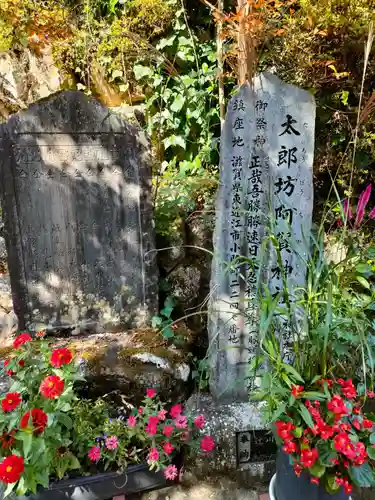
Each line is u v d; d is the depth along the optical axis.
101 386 1.84
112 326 2.16
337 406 1.27
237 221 1.79
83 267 2.09
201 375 1.95
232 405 1.91
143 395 1.85
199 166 2.91
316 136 2.53
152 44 2.97
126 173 2.02
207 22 2.92
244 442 1.83
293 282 1.84
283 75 2.34
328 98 2.42
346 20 2.18
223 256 1.82
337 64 2.34
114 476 1.67
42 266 2.06
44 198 1.98
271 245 1.81
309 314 1.44
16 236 1.99
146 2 2.79
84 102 1.90
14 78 3.03
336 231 2.28
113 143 1.97
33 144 1.91
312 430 1.26
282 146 1.75
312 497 1.39
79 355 1.86
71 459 1.61
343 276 1.59
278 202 1.79
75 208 2.02
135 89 3.08
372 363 1.26
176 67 3.02
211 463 1.81
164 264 2.27
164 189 2.55
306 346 1.42
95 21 2.94
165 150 3.11
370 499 1.73
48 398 1.51
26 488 1.46
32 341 1.94
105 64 3.02
